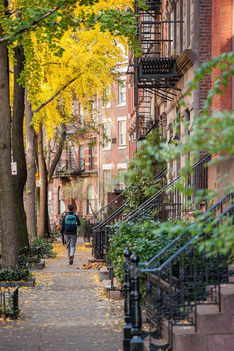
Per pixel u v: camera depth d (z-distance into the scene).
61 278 17.47
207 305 7.79
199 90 16.48
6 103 16.39
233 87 12.26
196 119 4.91
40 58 25.34
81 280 16.94
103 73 27.25
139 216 15.16
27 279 15.83
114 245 11.63
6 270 15.88
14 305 10.62
